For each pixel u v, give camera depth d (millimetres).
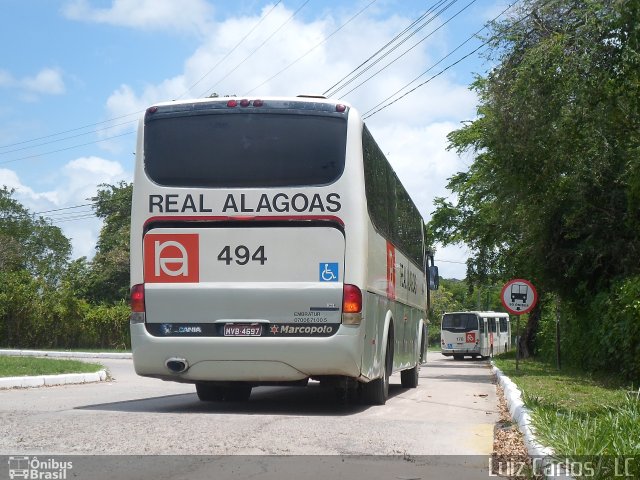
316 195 10758
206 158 10961
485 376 25703
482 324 50156
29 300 42688
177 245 10875
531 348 40625
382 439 8695
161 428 8914
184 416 9969
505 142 20094
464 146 34719
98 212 60688
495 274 36938
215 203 10844
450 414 12062
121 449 7754
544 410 9742
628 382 17625
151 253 10914
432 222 39094
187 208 10883
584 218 22984
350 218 10727
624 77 13992
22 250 66125
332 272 10688
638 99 14320
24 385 16312
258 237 10773
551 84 16938
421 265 20094
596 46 14320
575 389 15711
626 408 8680
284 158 10867
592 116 15891
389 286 13570
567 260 24172
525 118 19000
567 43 15945
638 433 7180
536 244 24938
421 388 18875
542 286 25594
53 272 70938
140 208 11000
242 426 9195
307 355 10633
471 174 34625
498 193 23797
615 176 21203
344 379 11352
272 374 10828
